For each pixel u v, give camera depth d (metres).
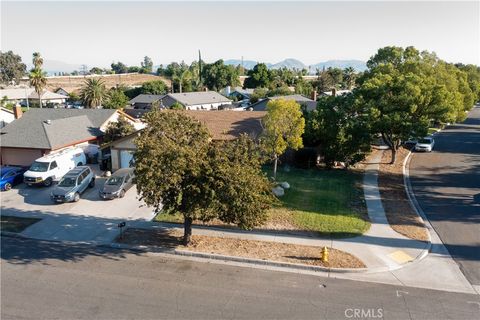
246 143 17.62
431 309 12.82
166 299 13.36
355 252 17.03
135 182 16.17
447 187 26.88
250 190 16.02
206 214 15.84
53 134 32.06
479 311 12.72
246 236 18.70
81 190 24.88
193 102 69.06
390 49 49.69
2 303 13.12
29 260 16.52
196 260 16.55
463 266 15.89
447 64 51.22
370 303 13.17
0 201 24.28
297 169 31.41
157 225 20.42
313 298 13.47
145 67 165.12
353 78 102.25
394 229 19.53
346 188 26.17
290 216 20.98
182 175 15.95
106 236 19.05
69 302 13.19
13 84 121.06
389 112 29.30
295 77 111.44
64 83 123.19
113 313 12.51
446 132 52.62
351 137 29.28
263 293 13.80
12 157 31.83
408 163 34.09
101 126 37.19
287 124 26.00
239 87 103.94
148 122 16.98
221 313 12.50
